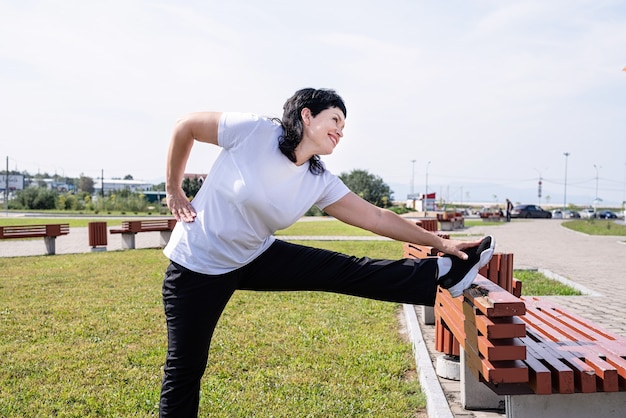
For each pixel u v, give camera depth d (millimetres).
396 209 63844
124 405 4176
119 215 46688
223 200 2939
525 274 11562
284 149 2883
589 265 13375
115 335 6176
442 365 4812
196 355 3096
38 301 8039
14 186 92438
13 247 16906
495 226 33531
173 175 3123
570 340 3578
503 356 2746
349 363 5172
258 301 8078
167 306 3100
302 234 23359
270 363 5191
